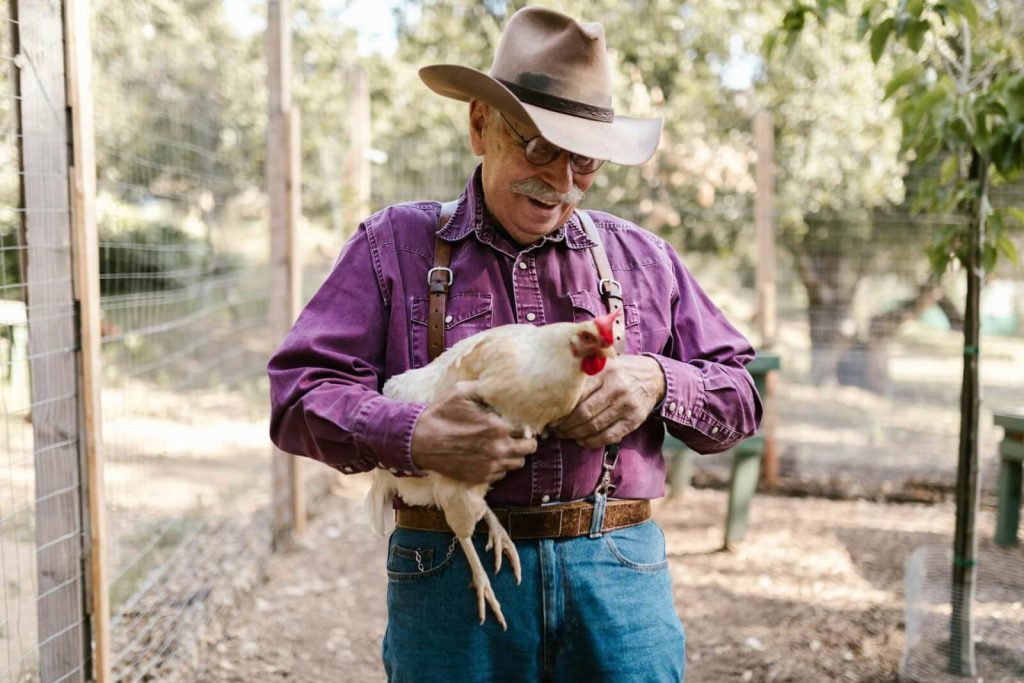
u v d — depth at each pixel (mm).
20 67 2094
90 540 2338
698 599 4074
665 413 1612
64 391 2252
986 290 6387
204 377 7102
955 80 2973
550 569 1577
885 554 4645
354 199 5992
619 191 7520
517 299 1653
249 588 4117
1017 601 3562
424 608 1591
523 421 1402
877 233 7043
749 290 8812
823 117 7578
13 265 2918
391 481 1652
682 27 8078
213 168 5625
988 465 6180
